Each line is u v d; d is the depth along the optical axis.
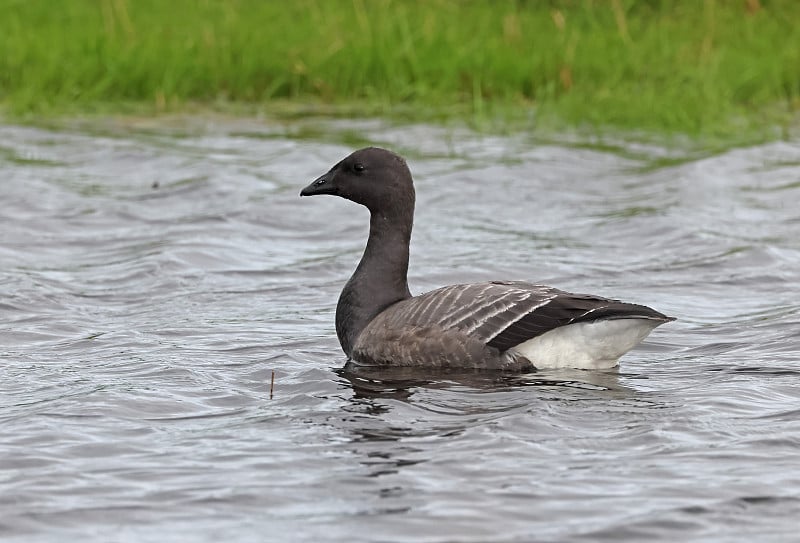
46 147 23.48
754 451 10.32
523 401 11.57
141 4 30.36
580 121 25.47
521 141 24.25
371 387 12.15
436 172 22.12
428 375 12.58
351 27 29.25
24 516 9.09
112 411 11.31
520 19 30.27
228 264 17.45
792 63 27.78
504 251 18.09
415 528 8.91
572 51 27.89
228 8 30.44
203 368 12.84
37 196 20.39
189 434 10.77
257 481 9.70
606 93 26.17
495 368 12.70
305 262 17.66
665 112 25.19
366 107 26.91
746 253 17.55
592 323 12.58
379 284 13.70
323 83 27.45
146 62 27.20
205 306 15.50
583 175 22.27
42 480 9.70
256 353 13.52
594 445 10.44
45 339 13.96
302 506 9.27
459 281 16.75
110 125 25.22
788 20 30.39
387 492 9.48
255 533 8.84
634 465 10.02
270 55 28.00
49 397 11.74
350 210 20.47
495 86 27.39
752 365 12.88
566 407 11.38
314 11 30.30
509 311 12.74
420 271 17.03
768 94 26.77
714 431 10.77
